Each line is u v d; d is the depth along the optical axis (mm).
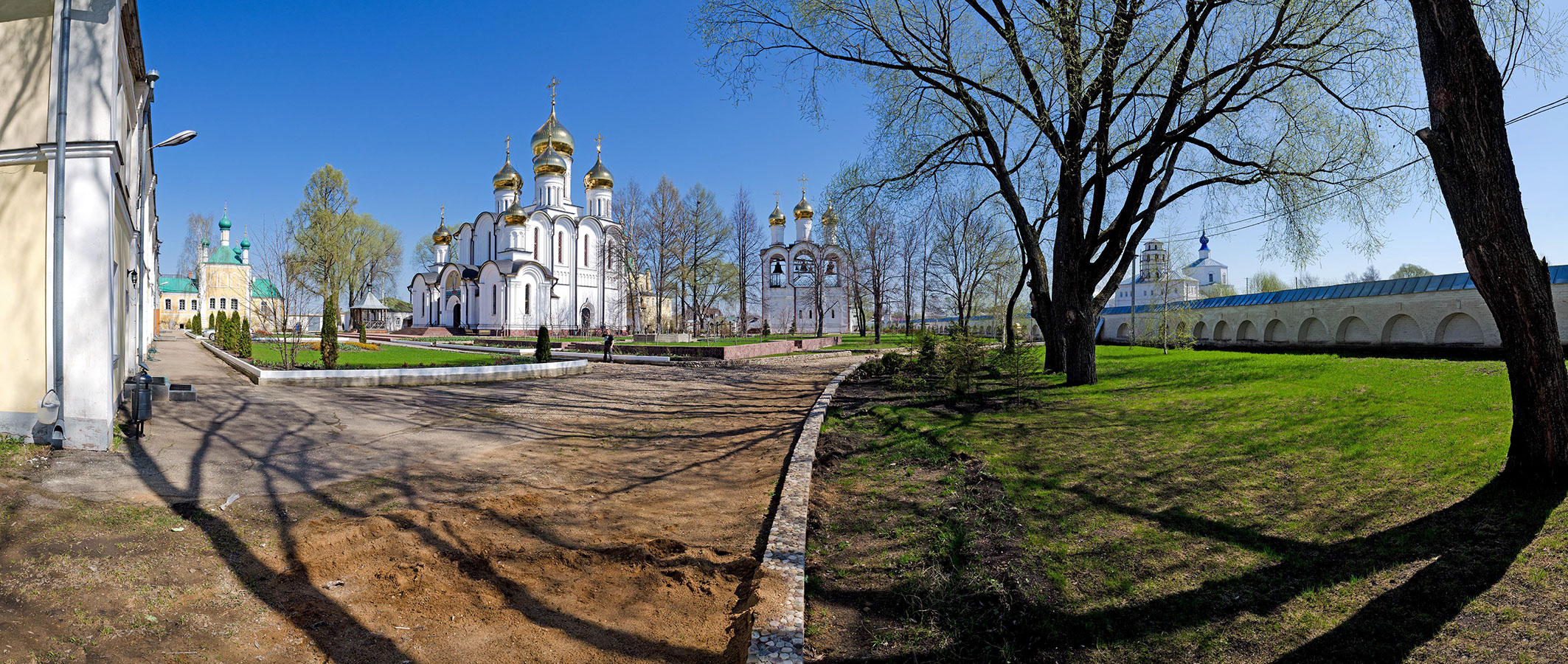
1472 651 2803
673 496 6293
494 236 50500
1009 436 7648
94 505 4855
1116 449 6629
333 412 10055
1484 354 16953
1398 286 19969
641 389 15375
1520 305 4273
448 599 3900
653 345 29094
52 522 4449
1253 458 5742
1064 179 12758
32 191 6527
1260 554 3910
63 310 6367
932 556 4340
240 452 7031
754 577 4164
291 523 4945
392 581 4094
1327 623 3141
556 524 5324
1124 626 3328
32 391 6465
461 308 49688
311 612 3650
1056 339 14672
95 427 6383
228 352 23969
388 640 3418
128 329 11492
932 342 15727
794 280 58500
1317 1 9805
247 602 3711
